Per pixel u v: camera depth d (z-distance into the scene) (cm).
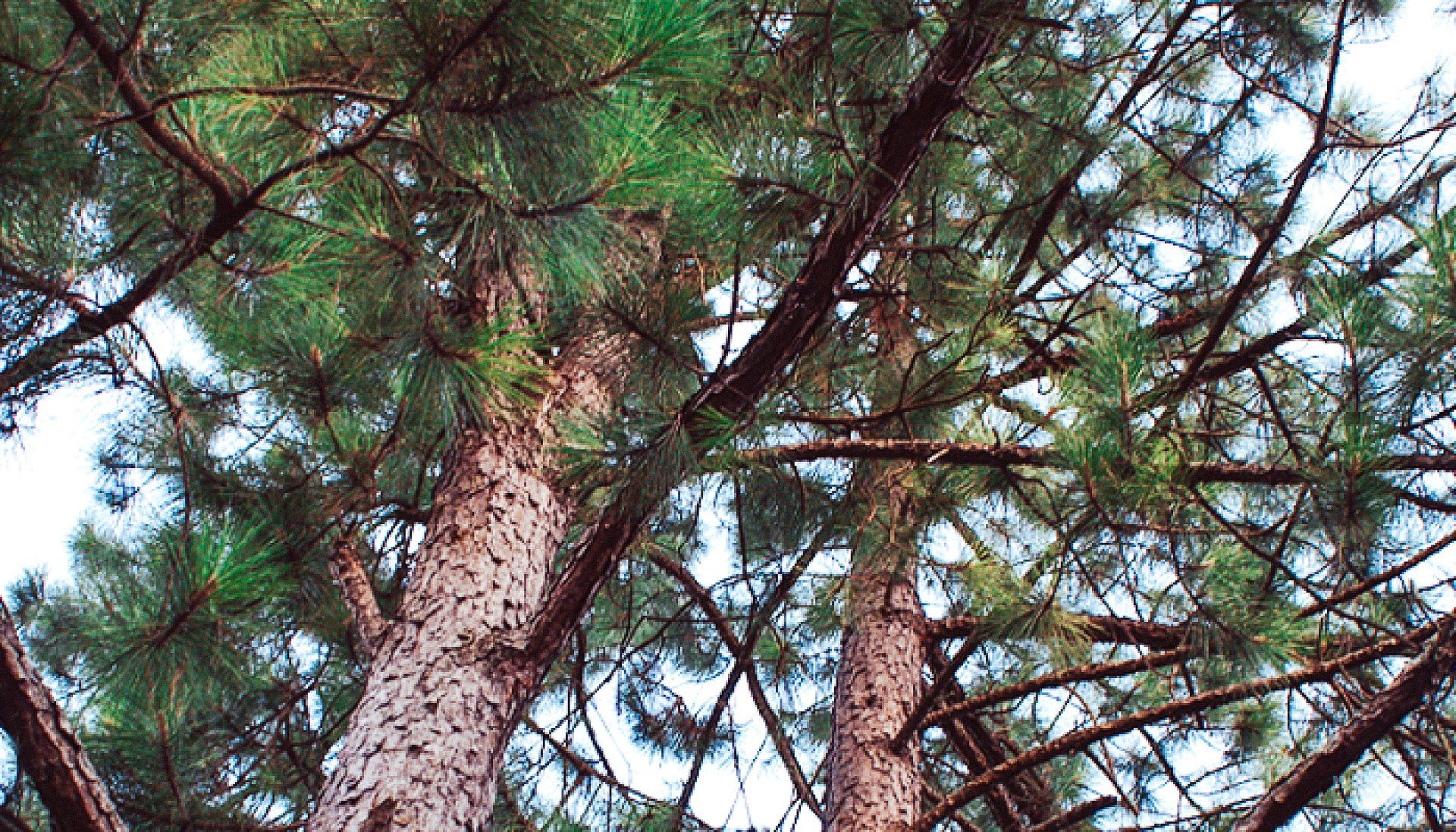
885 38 289
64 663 366
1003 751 506
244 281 238
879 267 411
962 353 396
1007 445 370
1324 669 337
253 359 344
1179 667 381
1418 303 275
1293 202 324
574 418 329
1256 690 348
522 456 358
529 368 300
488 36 202
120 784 368
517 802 498
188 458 355
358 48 210
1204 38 406
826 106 298
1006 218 397
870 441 384
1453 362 272
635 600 586
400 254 243
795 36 326
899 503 444
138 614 273
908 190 363
